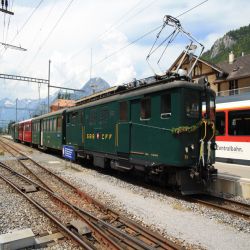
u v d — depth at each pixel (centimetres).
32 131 3262
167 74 1115
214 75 3098
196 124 1014
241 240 666
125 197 1022
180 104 988
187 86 998
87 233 663
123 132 1274
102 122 1462
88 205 915
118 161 1332
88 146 1620
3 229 705
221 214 845
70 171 1602
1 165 1756
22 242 593
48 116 2539
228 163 1638
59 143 2186
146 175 1227
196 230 720
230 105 1631
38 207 853
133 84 1306
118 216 780
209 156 1032
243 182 1072
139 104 1179
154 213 846
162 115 1056
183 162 984
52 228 716
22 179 1351
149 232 661
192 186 1024
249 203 985
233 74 2992
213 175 1034
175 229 723
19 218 783
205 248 616
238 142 1581
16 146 3550
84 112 1684
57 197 957
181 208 895
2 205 903
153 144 1095
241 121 1573
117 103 1323
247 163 1541
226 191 1124
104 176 1427
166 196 1037
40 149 3070
